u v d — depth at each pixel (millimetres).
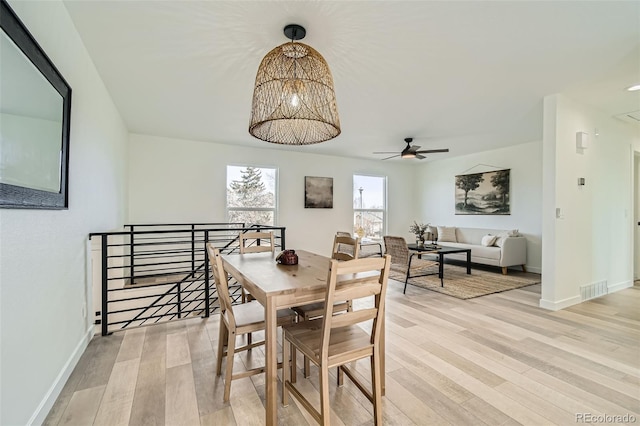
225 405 1627
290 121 2418
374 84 2867
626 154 4148
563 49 2266
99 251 2828
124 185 4164
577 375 1938
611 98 3275
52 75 1532
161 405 1618
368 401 1687
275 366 1424
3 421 1186
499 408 1617
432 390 1773
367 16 1862
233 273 2051
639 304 3410
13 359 1254
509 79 2777
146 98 3199
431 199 7207
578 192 3420
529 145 5316
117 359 2105
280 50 1894
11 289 1241
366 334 1639
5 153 1131
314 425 1492
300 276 1774
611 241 3916
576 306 3334
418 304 3438
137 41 2143
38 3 1464
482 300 3594
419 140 5102
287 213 5914
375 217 7098
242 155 5473
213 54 2322
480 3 1753
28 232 1378
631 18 1897
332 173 6430
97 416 1529
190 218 5012
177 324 2771
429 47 2227
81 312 2172
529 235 5336
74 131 2006
